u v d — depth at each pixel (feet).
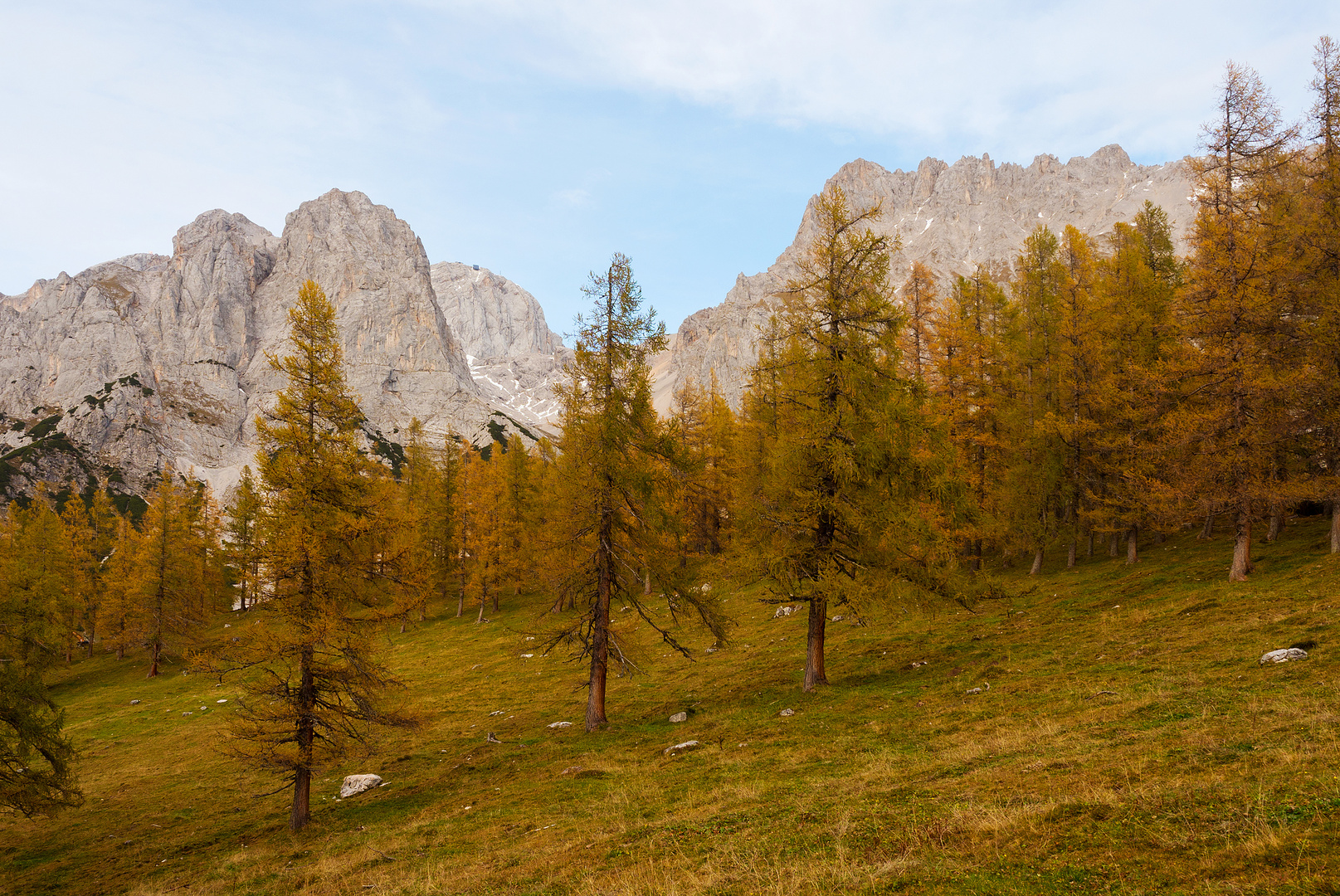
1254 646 52.01
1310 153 83.51
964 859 23.85
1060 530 110.73
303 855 55.98
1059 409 111.96
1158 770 29.14
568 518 77.30
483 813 55.16
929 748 46.55
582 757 67.67
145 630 177.68
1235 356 76.95
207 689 151.12
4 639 74.54
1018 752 39.19
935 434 71.87
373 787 75.00
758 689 81.71
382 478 69.26
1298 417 74.49
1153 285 104.47
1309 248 77.56
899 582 67.62
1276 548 86.69
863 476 69.10
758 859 29.22
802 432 70.79
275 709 63.00
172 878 57.21
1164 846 20.88
